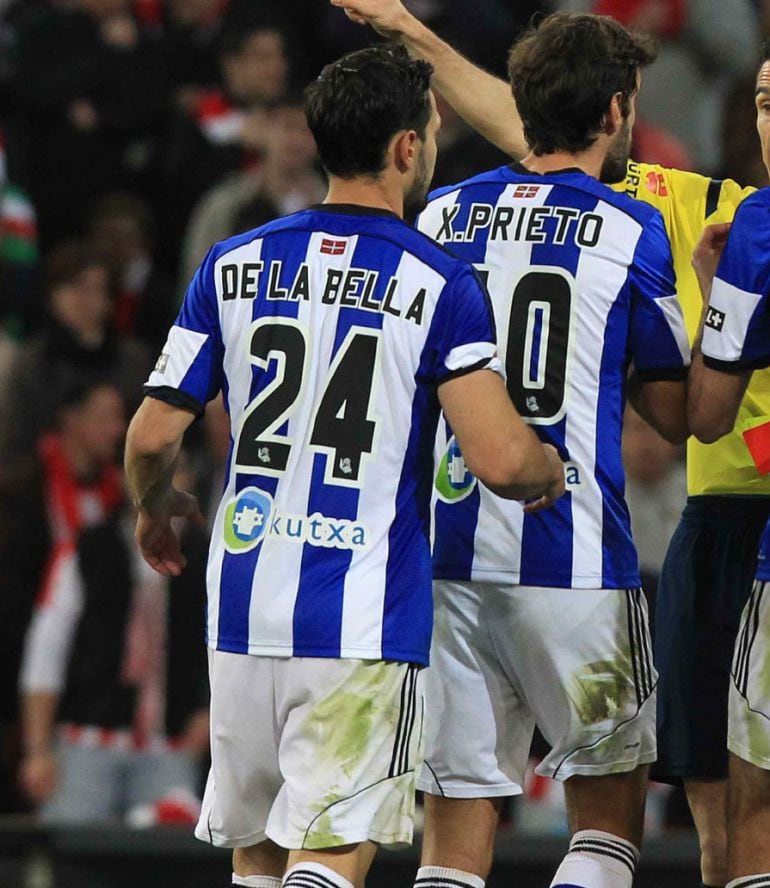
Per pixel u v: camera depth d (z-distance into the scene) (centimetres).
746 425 1445
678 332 1324
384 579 1234
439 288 1240
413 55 1506
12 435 2877
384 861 1983
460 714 1357
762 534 1391
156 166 3444
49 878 2033
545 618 1323
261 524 1247
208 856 2033
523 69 1342
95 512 2631
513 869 1986
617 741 1336
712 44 3362
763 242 1294
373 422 1237
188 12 3603
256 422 1256
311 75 3547
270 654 1236
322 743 1223
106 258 3116
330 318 1249
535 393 1321
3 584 2578
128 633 2480
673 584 1488
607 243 1320
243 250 1282
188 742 2469
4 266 3177
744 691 1333
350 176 1276
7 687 2572
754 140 2238
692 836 1986
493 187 1362
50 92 3416
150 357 3062
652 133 3192
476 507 1337
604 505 1326
